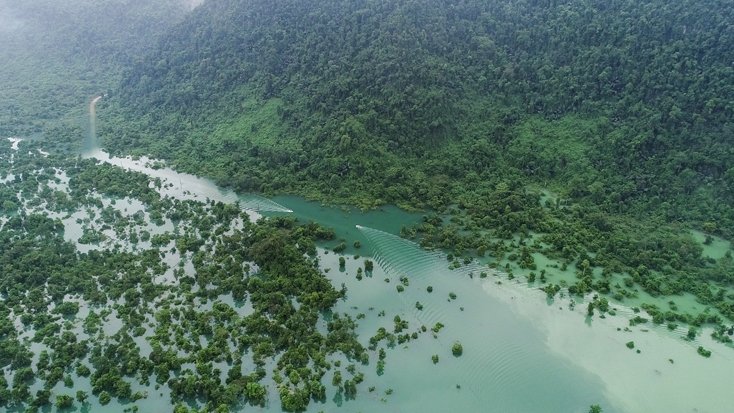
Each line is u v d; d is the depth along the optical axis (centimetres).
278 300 11788
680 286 12594
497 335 11350
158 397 9812
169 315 11506
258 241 13838
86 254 13712
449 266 13425
